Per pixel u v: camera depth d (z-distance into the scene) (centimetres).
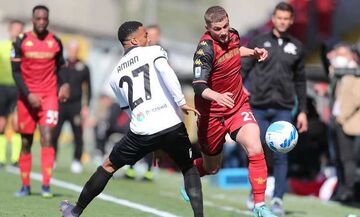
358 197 3528
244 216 2731
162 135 2050
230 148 4484
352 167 3453
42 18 2911
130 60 2089
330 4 5541
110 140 5734
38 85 2950
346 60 3550
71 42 4406
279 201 2861
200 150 2377
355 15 5575
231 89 2225
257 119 2844
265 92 2828
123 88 2089
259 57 2280
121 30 2136
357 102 3375
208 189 4003
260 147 2184
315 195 3950
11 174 4062
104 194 3300
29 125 3002
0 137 4541
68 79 4372
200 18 8588
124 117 5612
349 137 3447
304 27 5509
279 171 2853
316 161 4138
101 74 7588
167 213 2722
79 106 4416
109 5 8756
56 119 2994
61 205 2212
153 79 2066
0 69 4347
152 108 2055
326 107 4559
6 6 8225
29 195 3097
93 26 8638
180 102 2025
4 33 7831
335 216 2972
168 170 4947
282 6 2809
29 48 2914
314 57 5425
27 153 3072
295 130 2253
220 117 2245
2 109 4434
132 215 2645
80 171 4438
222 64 2180
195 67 2131
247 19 9550
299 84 2872
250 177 2189
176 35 8344
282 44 2827
